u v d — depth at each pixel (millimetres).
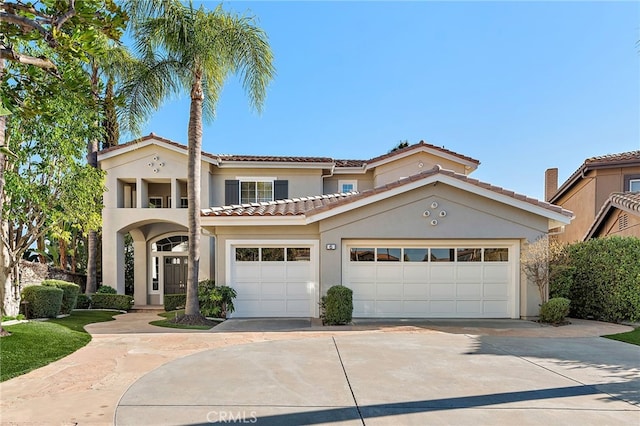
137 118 13125
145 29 12484
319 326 12195
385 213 13562
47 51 8109
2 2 4004
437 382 6281
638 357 8016
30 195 11930
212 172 21297
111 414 5074
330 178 23312
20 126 11492
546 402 5434
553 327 11992
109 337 10391
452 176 13227
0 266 12133
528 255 13281
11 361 7582
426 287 13836
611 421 4820
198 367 7262
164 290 23000
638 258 12883
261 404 5344
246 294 14172
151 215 20625
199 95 13688
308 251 14312
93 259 21547
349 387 6043
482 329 11516
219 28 12883
